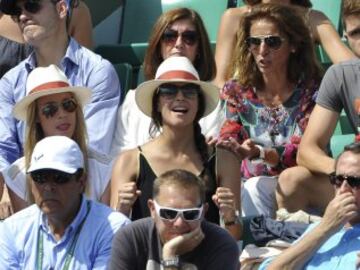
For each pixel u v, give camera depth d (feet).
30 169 73.51
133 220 79.92
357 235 71.72
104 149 93.30
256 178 88.22
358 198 70.59
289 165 90.33
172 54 93.66
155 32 94.27
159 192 69.67
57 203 73.56
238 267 71.82
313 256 72.08
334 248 71.72
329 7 110.93
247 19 93.15
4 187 91.50
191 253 70.38
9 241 74.64
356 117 86.33
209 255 70.44
